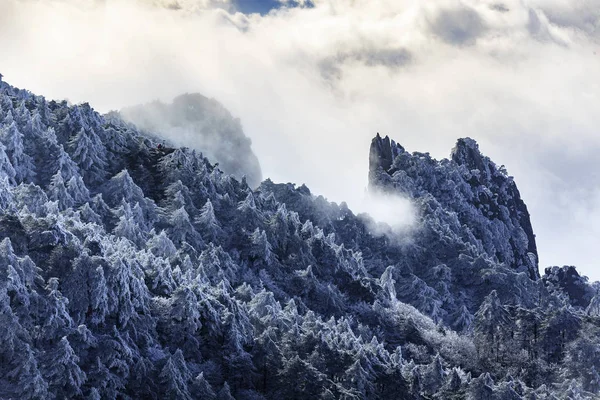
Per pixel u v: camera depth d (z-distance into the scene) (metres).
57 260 146.25
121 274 148.75
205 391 142.00
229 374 154.50
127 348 139.75
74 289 143.25
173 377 139.38
